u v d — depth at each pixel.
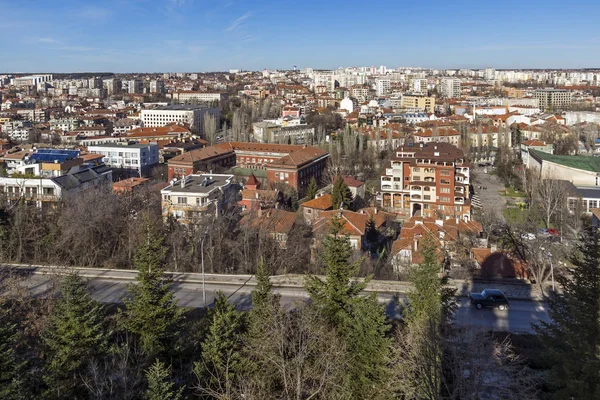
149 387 36.81
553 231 107.19
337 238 48.03
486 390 38.97
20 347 43.94
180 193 93.12
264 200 109.94
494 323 58.16
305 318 39.16
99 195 90.25
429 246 50.91
